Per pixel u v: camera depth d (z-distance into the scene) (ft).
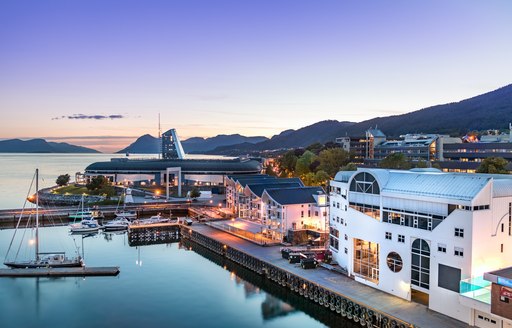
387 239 258.37
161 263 392.06
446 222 223.10
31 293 310.45
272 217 427.33
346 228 301.63
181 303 293.84
